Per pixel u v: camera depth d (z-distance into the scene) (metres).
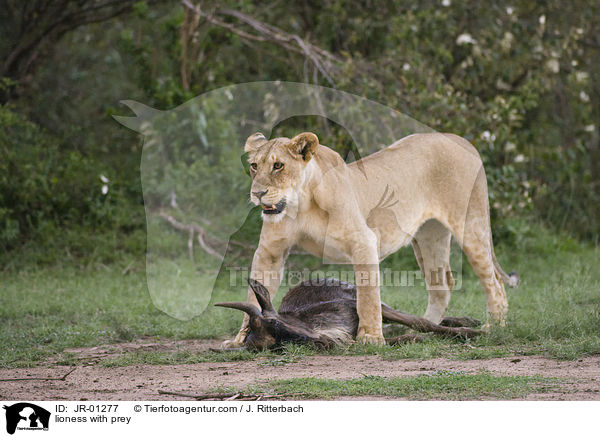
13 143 19.53
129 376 8.22
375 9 20.86
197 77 20.72
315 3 21.50
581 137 22.86
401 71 18.69
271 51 21.66
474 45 20.25
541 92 20.92
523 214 18.73
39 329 11.19
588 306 11.64
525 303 12.31
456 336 9.86
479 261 10.66
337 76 18.31
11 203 18.64
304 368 8.29
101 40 25.88
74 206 19.41
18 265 17.09
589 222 21.53
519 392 6.92
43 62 23.25
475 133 17.92
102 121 24.30
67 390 7.56
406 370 8.06
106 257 17.78
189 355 9.25
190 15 20.03
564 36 21.56
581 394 6.83
